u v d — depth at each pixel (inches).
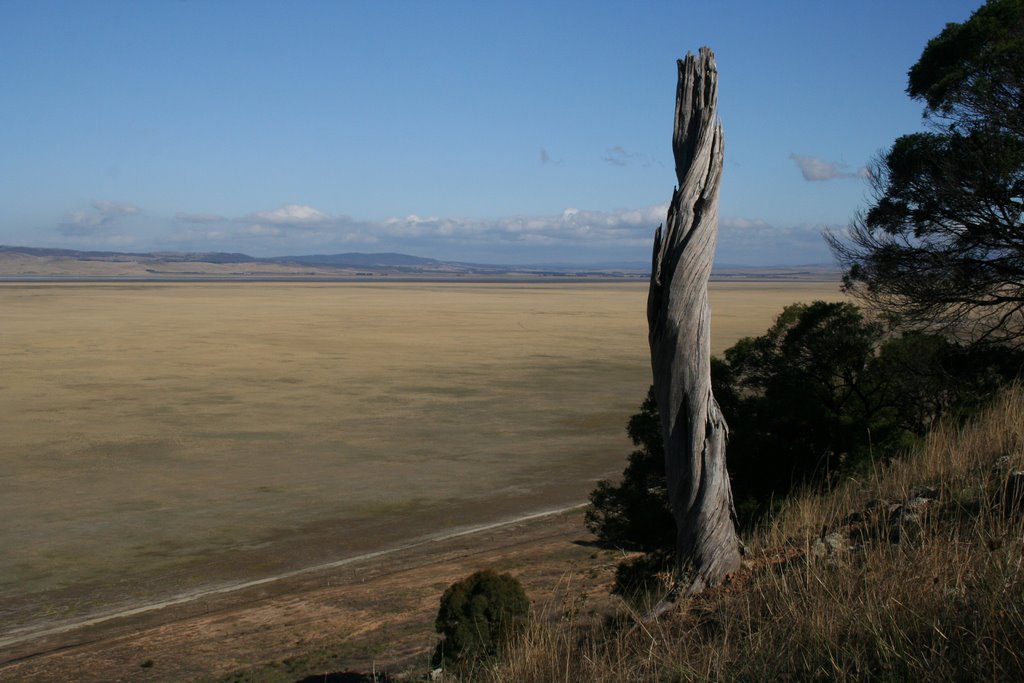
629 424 698.2
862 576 195.5
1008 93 765.9
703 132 265.4
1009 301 791.7
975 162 750.5
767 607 204.4
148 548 877.8
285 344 3038.9
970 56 770.8
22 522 968.9
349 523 968.3
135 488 1121.4
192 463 1266.0
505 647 282.7
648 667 189.2
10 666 572.7
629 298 7209.6
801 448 677.3
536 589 604.7
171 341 3117.6
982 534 190.1
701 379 264.8
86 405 1765.5
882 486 315.6
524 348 2947.8
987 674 142.9
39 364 2436.0
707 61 268.1
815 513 306.2
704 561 263.4
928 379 705.6
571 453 1349.7
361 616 641.6
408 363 2511.1
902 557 192.7
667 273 266.5
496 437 1476.4
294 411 1713.8
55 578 787.4
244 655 567.8
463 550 845.2
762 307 5236.2
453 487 1134.4
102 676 544.7
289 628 626.5
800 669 165.2
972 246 790.5
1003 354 732.0
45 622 679.7
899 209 808.3
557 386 2075.5
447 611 416.5
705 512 265.6
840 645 166.7
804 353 750.5
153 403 1795.0
